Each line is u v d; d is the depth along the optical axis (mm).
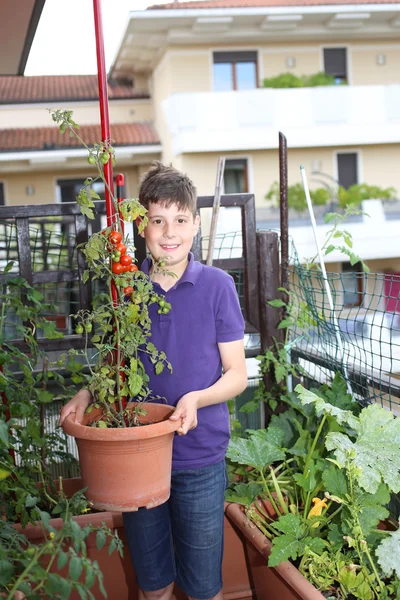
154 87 15469
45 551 1383
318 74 14438
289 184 14508
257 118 14047
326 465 2092
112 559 2188
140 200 1831
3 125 14867
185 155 13938
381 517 1899
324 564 1901
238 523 2113
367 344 3779
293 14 13523
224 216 12742
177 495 1845
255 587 2178
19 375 2738
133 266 1653
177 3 14664
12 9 3641
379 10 13781
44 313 2781
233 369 1816
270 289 2826
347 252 2584
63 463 2762
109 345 1688
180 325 1812
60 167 14586
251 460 2186
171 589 1991
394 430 1999
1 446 1951
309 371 2918
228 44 14227
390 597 1831
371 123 14562
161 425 1558
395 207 14594
